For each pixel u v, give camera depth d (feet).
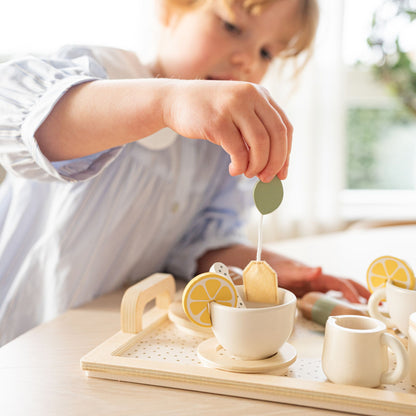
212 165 3.54
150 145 3.08
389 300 1.89
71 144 2.18
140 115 1.94
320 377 1.61
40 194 3.10
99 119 2.04
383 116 7.04
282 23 3.20
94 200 3.00
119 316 2.36
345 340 1.50
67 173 2.30
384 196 7.21
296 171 6.19
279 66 5.07
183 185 3.37
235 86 1.69
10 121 2.15
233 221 3.52
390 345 1.50
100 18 4.26
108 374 1.63
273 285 1.75
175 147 3.29
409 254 3.71
